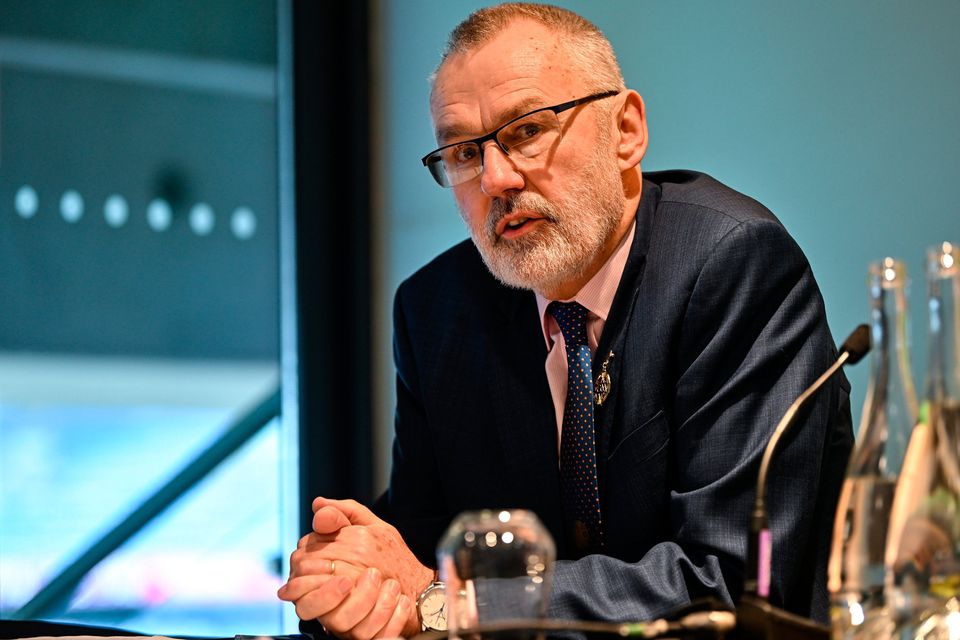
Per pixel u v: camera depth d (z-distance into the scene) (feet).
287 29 27.58
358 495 26.48
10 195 34.83
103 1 32.73
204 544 28.40
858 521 7.52
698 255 12.66
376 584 11.52
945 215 16.49
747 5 19.48
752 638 7.65
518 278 12.90
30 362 36.09
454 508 14.32
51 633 11.89
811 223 18.38
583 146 12.81
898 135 17.17
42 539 34.83
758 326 12.19
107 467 36.70
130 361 36.58
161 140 34.55
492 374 13.98
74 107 34.27
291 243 27.12
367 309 26.91
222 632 27.35
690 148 20.44
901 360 7.59
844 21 17.95
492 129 12.81
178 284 36.22
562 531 13.46
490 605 7.38
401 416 15.25
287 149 27.53
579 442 13.14
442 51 13.50
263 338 36.68
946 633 7.15
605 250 13.24
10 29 33.04
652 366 12.70
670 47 20.77
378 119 27.09
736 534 11.19
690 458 11.99
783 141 18.84
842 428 12.73
